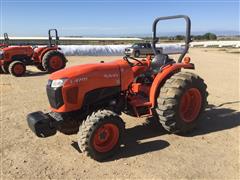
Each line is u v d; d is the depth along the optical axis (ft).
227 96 28.40
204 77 40.60
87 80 15.88
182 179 13.43
